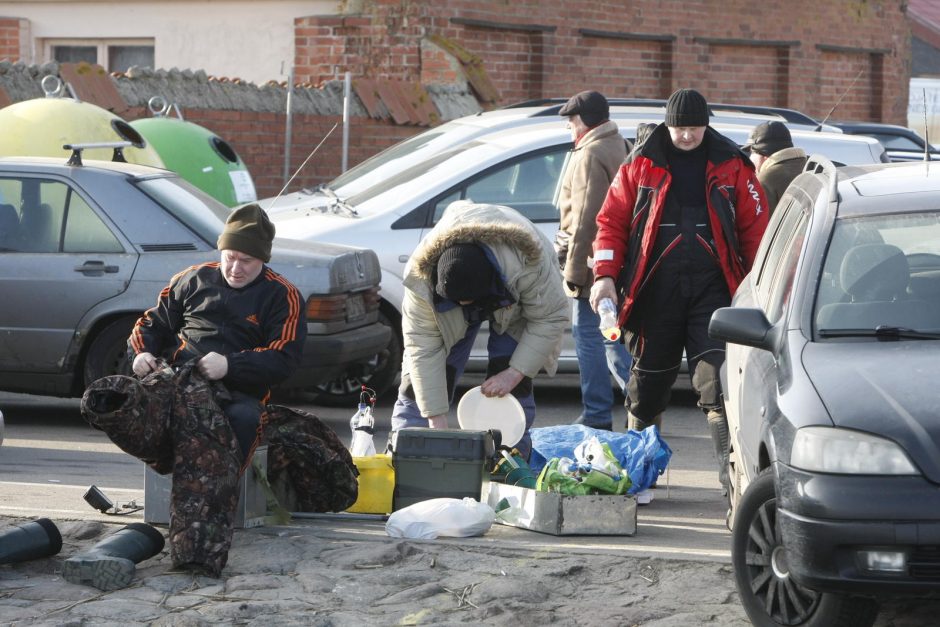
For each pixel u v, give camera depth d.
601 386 24.62
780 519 13.49
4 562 16.34
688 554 16.97
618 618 14.86
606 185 23.70
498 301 19.00
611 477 19.09
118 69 54.22
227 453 16.47
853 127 57.75
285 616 14.83
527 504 18.83
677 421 29.45
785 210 18.39
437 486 19.03
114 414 15.89
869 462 12.95
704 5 60.38
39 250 26.70
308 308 26.59
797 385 14.02
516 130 31.88
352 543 17.50
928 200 16.09
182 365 17.14
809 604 13.87
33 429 27.44
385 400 31.19
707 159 20.31
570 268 23.89
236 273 17.61
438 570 16.52
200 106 44.00
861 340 14.66
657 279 20.31
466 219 18.77
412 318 19.41
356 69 50.56
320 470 18.83
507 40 53.59
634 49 58.25
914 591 12.79
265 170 45.94
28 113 33.34
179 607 15.14
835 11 66.25
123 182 27.03
